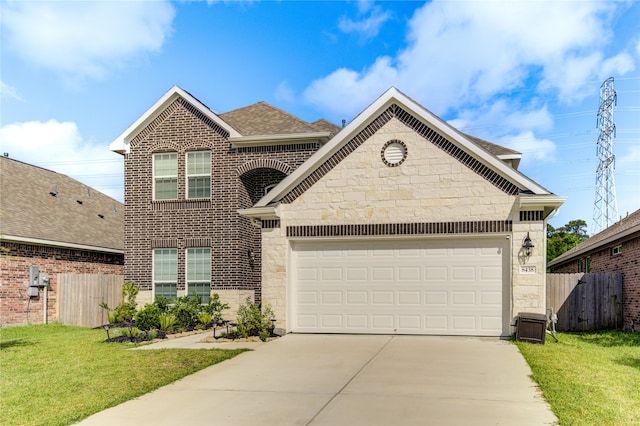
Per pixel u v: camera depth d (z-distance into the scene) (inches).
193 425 253.8
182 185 742.5
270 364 394.3
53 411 277.4
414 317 530.0
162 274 741.9
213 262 719.7
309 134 706.2
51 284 764.6
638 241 610.5
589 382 322.7
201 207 732.0
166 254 743.7
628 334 595.2
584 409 262.7
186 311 638.5
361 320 542.6
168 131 753.0
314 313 553.9
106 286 743.7
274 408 278.8
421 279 530.9
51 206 887.1
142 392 315.6
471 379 332.2
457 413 261.1
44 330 674.8
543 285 490.6
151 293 738.2
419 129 530.9
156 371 374.0
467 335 514.3
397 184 533.0
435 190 522.6
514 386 313.6
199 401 295.7
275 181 754.2
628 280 643.5
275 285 554.3
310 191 555.2
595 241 856.3
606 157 2172.7
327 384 327.6
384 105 538.9
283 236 557.9
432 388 311.0
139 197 753.0
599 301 662.5
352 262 549.3
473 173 514.3
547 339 512.4
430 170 525.3
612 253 757.3
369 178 540.7
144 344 515.8
